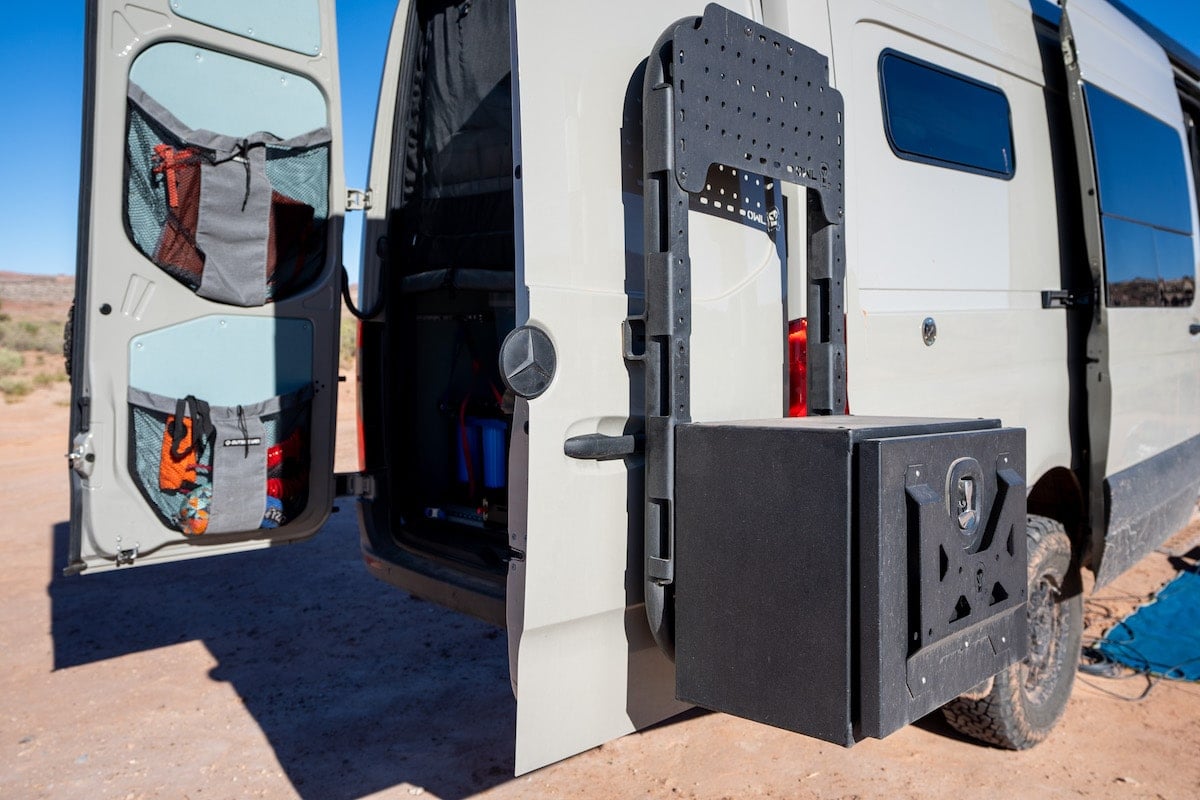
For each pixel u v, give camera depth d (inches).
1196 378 209.5
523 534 83.8
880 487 75.1
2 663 172.6
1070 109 152.6
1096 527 152.7
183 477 123.6
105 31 115.1
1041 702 139.3
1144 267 180.1
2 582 226.8
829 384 101.9
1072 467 157.8
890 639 76.9
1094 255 151.7
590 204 87.2
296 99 135.3
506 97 134.5
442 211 147.1
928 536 79.9
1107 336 151.3
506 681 164.6
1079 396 160.6
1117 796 123.0
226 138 126.6
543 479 81.0
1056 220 156.8
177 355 124.3
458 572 128.2
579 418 84.3
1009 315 141.9
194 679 165.0
